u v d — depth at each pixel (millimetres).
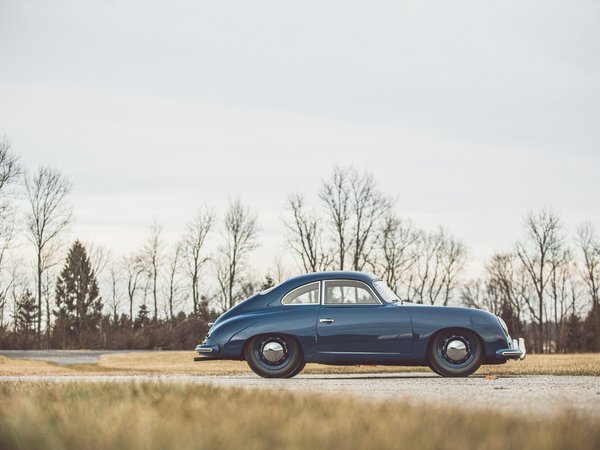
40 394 7141
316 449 4207
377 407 5570
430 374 13008
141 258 66750
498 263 67438
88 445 4391
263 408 5711
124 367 28547
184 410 5773
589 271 64688
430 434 4445
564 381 10258
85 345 64125
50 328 65188
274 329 11266
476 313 11266
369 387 9062
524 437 4359
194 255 65438
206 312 65438
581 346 66562
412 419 4906
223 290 65062
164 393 7109
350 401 5984
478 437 4418
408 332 11164
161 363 33562
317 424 4855
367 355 11164
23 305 62844
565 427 4551
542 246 65250
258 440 4457
